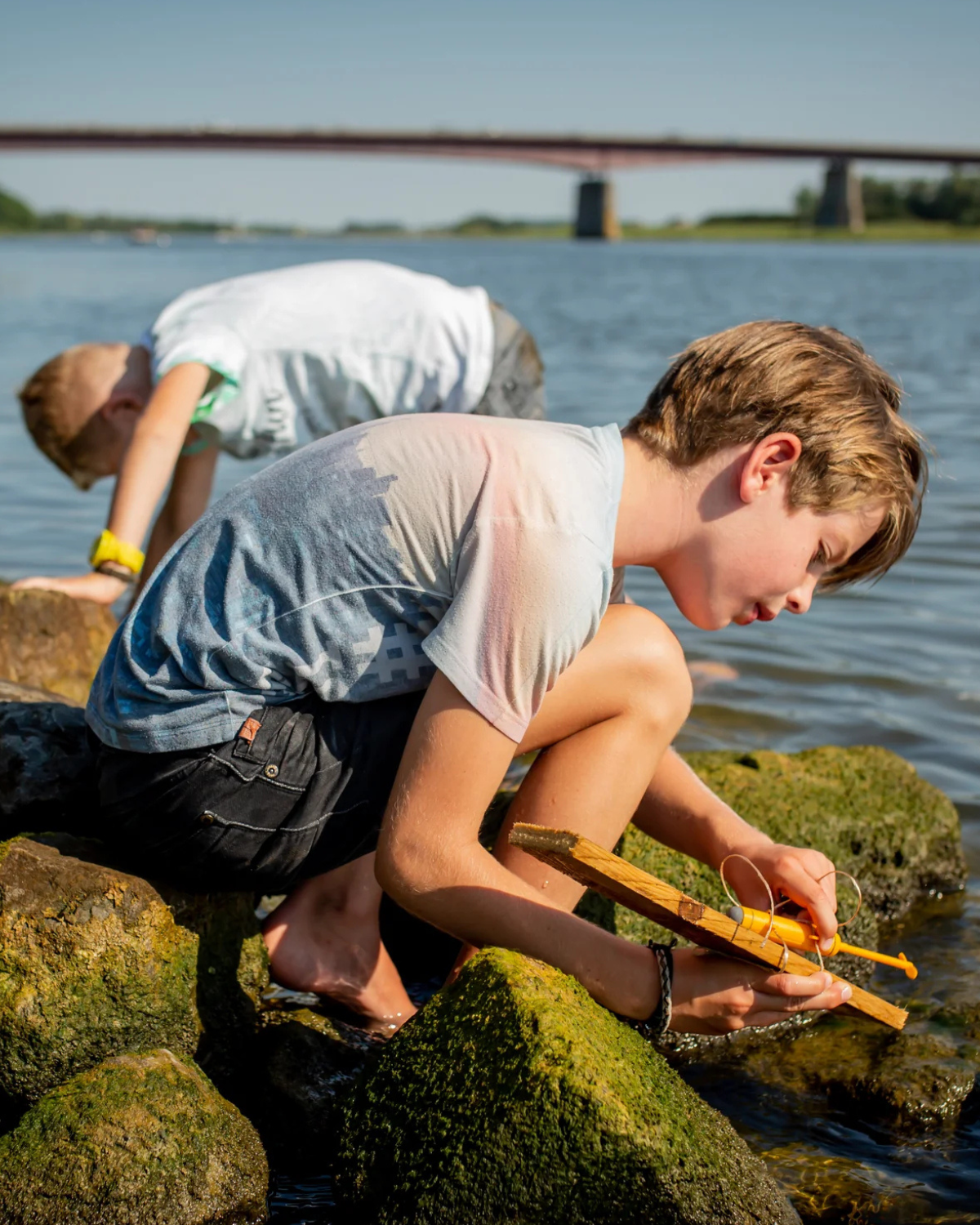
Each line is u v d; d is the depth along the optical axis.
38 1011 1.96
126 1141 1.81
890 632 4.43
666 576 2.00
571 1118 1.71
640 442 1.96
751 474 1.88
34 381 3.37
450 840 1.86
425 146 57.84
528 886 1.93
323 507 1.95
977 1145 2.07
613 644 2.03
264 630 1.96
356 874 2.35
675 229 104.62
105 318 17.06
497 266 43.59
